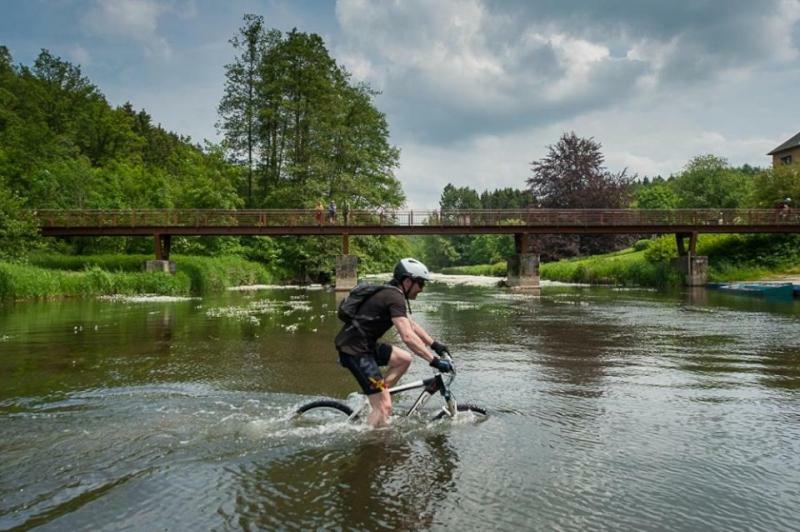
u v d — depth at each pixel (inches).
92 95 2933.1
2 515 112.9
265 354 333.4
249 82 1857.8
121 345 374.0
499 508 116.9
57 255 1385.3
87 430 169.5
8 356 327.6
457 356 331.6
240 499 120.5
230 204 1704.0
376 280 1610.5
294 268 1782.7
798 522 112.5
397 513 114.0
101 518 111.9
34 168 1924.2
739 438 167.5
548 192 2442.2
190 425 175.3
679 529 108.9
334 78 1895.9
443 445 157.5
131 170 2267.5
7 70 2970.0
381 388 175.3
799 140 2319.1
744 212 1397.6
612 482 132.0
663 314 610.9
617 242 2365.9
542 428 175.9
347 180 1668.3
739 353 341.1
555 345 378.6
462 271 3516.2
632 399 218.2
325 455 148.1
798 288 898.1
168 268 1213.1
